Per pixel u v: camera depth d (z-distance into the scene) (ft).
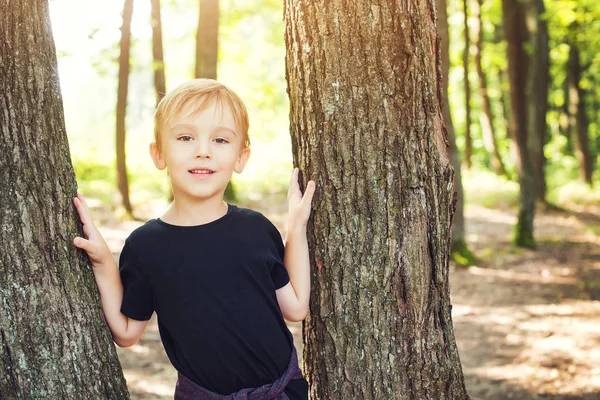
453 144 27.96
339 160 6.54
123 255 6.39
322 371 6.93
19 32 5.64
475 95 75.97
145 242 6.28
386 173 6.50
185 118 6.13
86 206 6.14
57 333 5.76
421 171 6.57
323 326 6.85
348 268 6.65
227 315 6.14
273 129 69.05
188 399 6.30
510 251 31.12
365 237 6.59
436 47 6.70
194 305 6.14
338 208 6.62
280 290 6.55
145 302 6.31
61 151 5.98
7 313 5.59
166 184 45.62
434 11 6.70
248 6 46.37
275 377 6.35
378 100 6.42
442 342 6.88
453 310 21.95
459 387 7.06
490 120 57.16
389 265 6.59
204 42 28.30
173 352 6.40
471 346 18.20
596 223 39.14
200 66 28.40
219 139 6.27
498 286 25.02
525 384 15.23
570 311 21.44
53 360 5.74
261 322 6.24
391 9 6.34
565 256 30.25
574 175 66.95
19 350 5.63
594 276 26.35
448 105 27.30
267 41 59.47
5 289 5.59
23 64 5.66
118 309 6.29
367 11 6.34
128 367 16.34
